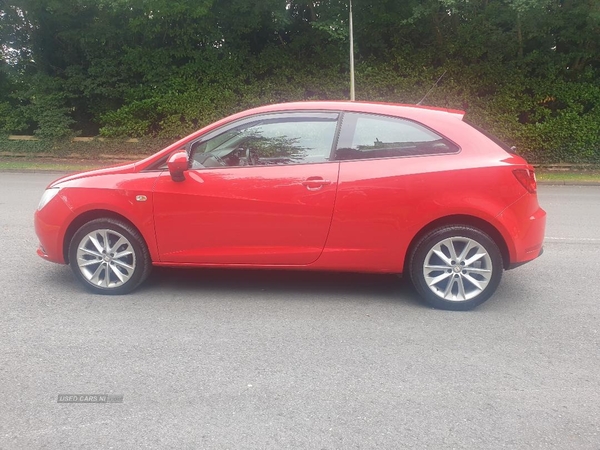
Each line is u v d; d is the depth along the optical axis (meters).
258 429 3.25
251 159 5.27
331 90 19.59
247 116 5.33
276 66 20.03
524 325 4.85
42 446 3.08
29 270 6.23
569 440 3.19
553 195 13.73
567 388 3.78
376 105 5.32
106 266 5.41
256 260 5.25
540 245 5.28
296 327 4.75
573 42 18.41
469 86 18.83
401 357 4.20
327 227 5.14
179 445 3.10
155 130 21.09
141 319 4.87
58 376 3.85
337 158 5.18
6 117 20.97
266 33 20.50
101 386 3.72
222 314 5.02
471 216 5.08
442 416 3.41
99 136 21.06
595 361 4.18
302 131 5.26
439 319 4.96
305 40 19.56
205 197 5.18
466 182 5.02
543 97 18.61
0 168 18.31
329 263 5.22
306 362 4.10
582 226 9.32
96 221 5.35
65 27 20.25
